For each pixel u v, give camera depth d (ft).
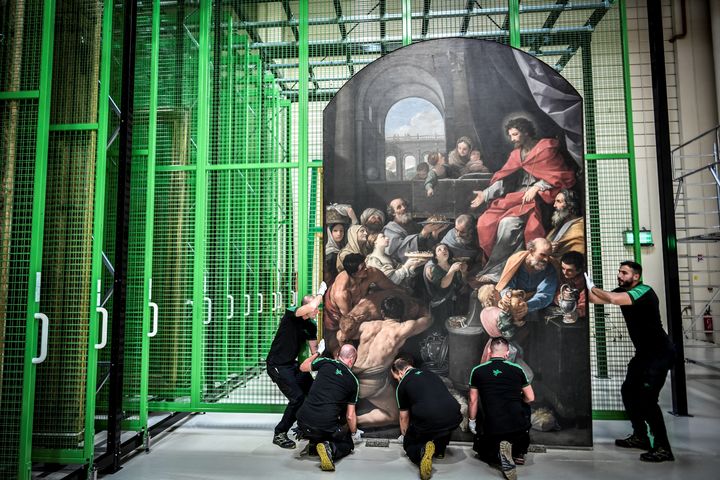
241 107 16.15
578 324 11.58
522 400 10.52
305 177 14.65
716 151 21.57
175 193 14.94
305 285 14.25
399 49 12.92
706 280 29.01
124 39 11.03
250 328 16.07
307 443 12.17
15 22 9.70
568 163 12.00
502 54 12.55
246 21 16.24
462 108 12.53
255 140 16.31
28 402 8.65
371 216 12.60
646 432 11.15
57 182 10.34
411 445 10.15
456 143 12.47
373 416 11.94
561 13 15.84
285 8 16.06
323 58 17.47
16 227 9.31
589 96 15.21
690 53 30.35
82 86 10.53
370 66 13.00
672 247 14.75
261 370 15.26
